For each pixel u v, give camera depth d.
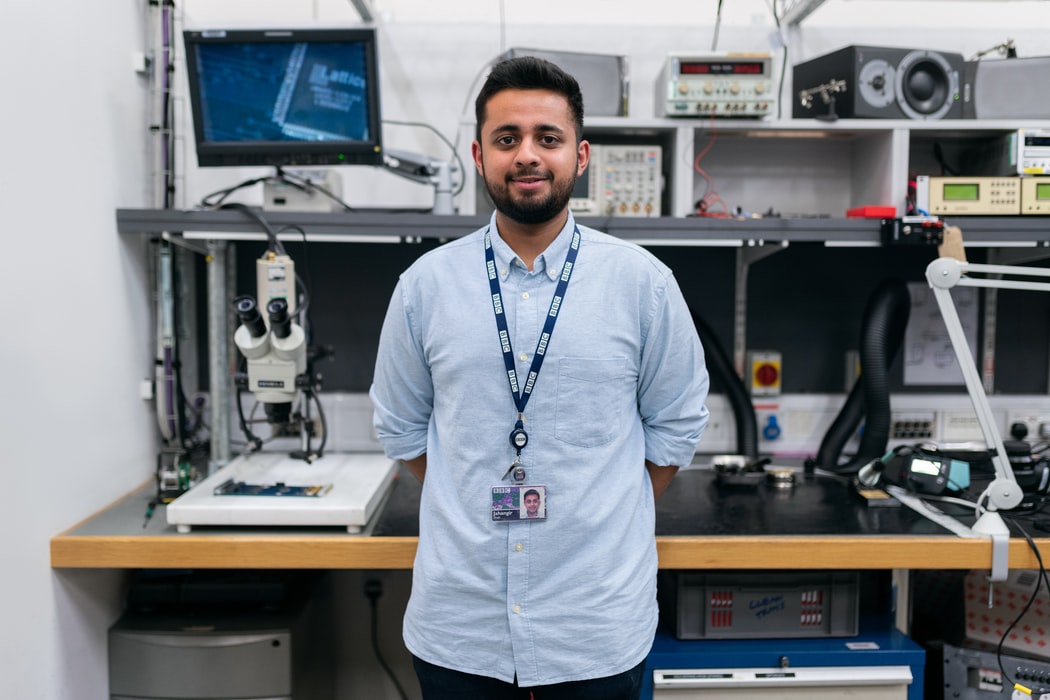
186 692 1.68
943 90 2.01
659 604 1.78
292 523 1.53
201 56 1.76
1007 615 1.76
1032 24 2.29
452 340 1.20
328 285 2.27
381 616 2.27
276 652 1.68
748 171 2.30
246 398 2.23
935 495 1.74
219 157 1.82
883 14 2.30
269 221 1.82
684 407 1.28
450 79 2.28
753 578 1.63
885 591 1.86
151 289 1.99
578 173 1.22
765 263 2.30
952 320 1.61
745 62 1.93
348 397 2.24
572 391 1.18
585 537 1.18
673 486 1.95
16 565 1.40
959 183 1.90
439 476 1.26
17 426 1.41
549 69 1.14
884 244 1.86
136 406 1.91
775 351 2.30
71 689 1.58
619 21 2.29
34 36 1.46
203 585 1.78
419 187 2.29
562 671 1.17
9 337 1.38
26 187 1.43
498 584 1.18
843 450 2.27
